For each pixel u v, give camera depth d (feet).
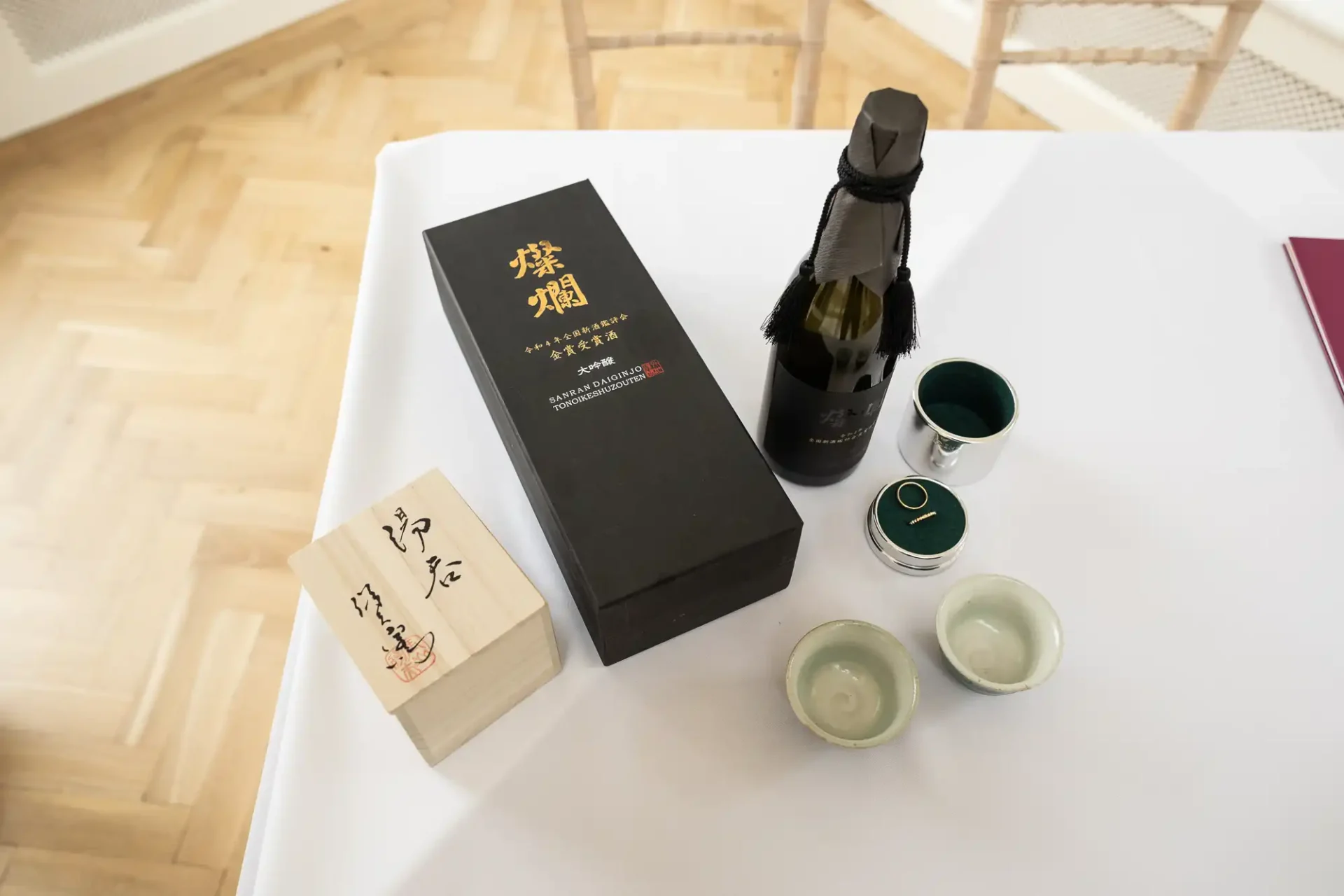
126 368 5.39
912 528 2.12
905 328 1.93
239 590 4.65
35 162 6.29
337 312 5.63
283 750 1.94
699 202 2.79
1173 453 2.35
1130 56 3.49
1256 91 5.45
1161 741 1.97
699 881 1.83
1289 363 2.51
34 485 4.97
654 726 1.98
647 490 1.94
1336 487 2.30
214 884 3.93
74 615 4.57
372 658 1.70
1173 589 2.15
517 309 2.21
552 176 2.83
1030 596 1.99
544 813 1.89
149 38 6.52
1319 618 2.11
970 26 6.56
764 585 2.09
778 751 1.96
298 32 7.03
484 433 2.38
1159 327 2.57
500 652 1.77
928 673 2.04
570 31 3.32
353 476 2.31
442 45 6.98
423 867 1.83
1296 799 1.91
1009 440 2.37
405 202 2.76
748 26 7.03
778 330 1.97
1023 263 2.68
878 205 1.67
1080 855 1.86
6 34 5.97
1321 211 2.80
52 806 4.09
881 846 1.86
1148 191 2.84
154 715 4.30
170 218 6.03
